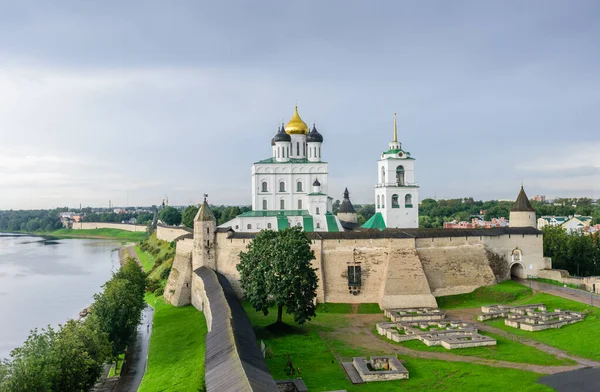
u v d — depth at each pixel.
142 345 80.12
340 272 92.00
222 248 97.81
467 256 97.12
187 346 70.38
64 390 49.69
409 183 126.25
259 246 76.75
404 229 100.62
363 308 87.94
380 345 65.69
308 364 58.38
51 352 49.47
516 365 56.53
